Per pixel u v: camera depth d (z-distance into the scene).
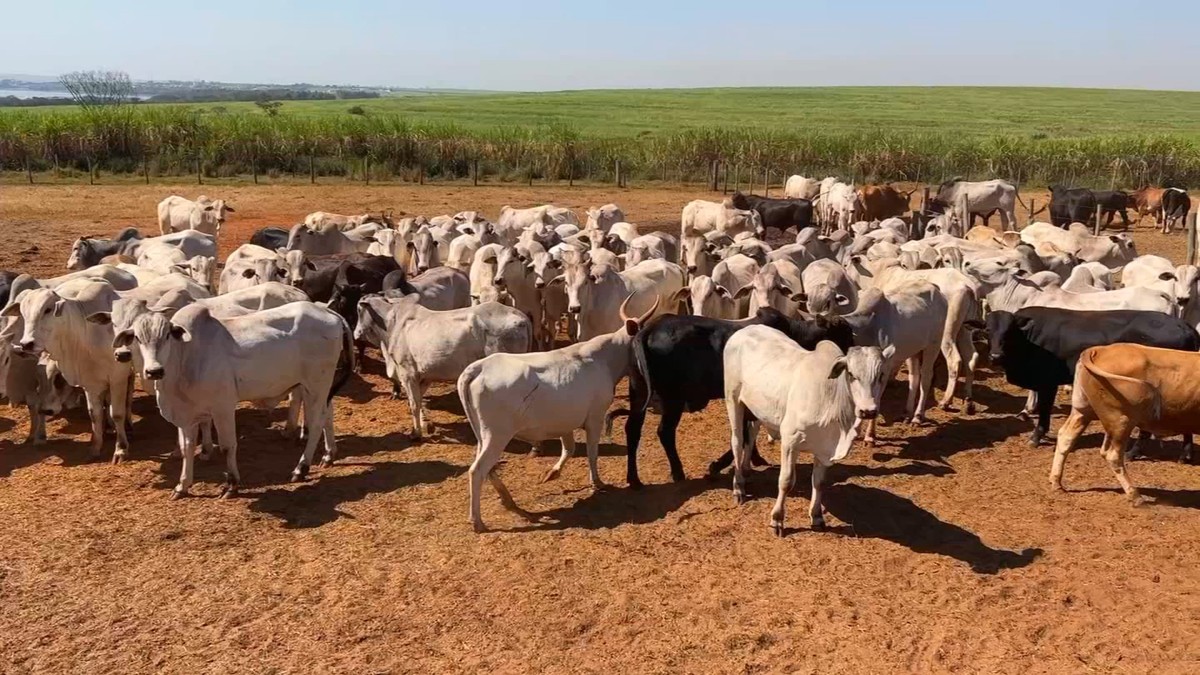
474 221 20.06
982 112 93.81
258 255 15.55
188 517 9.02
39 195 33.22
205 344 9.16
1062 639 6.98
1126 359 8.98
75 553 8.25
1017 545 8.47
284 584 7.79
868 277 15.32
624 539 8.59
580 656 6.81
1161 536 8.59
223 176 41.12
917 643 6.94
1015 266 15.81
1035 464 10.45
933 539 8.58
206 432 10.43
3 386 10.66
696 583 7.79
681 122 78.88
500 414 8.63
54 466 10.33
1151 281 15.40
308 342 9.87
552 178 43.38
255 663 6.72
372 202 34.12
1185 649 6.83
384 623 7.22
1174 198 29.83
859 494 9.59
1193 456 10.55
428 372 10.88
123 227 27.28
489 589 7.71
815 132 64.25
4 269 20.47
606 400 9.32
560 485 9.84
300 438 11.19
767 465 10.42
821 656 6.79
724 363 9.37
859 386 7.56
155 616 7.31
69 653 6.83
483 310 10.88
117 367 10.27
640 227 29.30
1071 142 45.19
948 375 13.57
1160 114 92.81
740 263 14.48
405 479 10.02
